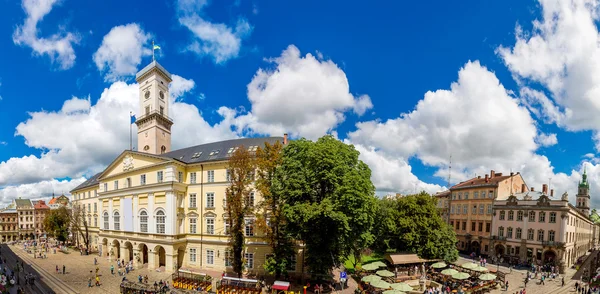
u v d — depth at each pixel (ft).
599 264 196.75
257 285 107.45
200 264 147.54
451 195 254.27
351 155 116.47
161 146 217.56
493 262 198.59
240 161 117.08
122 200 170.50
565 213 176.45
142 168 161.68
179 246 149.07
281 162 119.03
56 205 435.94
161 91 220.64
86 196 248.52
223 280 109.70
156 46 218.79
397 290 99.86
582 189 373.20
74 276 139.54
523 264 185.78
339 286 120.06
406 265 151.64
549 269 174.09
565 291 132.05
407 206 167.43
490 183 217.77
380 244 174.29
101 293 114.32
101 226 188.14
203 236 148.36
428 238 157.99
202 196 151.53
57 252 218.38
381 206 173.88
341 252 112.37
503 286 134.10
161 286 115.75
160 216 149.79
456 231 245.65
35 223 420.77
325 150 107.34
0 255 206.08
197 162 154.30
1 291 113.80
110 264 166.50
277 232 116.98
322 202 100.83
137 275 139.23
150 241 150.41
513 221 199.41
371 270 137.18
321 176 106.01
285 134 159.43
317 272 110.22
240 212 114.52
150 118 215.92
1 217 400.88
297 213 102.42
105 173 192.65
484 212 220.02
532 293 127.44
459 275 122.93
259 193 132.67
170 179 147.54
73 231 230.89
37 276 140.67
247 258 137.08
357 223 107.04
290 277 128.16
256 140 166.09
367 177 118.52
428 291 113.50
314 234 104.99
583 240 244.22
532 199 194.80
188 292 111.24
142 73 221.25
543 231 184.34
